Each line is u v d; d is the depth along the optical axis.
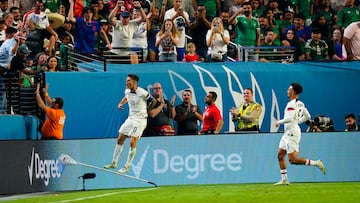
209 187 48.97
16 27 63.62
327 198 39.94
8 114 52.81
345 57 69.06
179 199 40.06
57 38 62.97
